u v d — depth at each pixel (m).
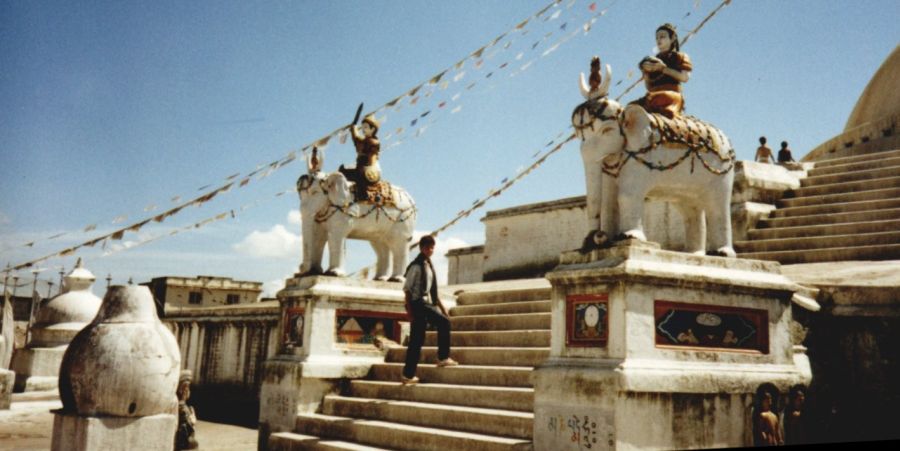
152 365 6.21
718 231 6.81
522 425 6.61
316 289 9.22
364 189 9.80
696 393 5.95
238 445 10.11
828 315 7.36
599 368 5.78
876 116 22.61
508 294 9.90
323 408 9.06
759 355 6.55
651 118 6.41
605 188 6.53
